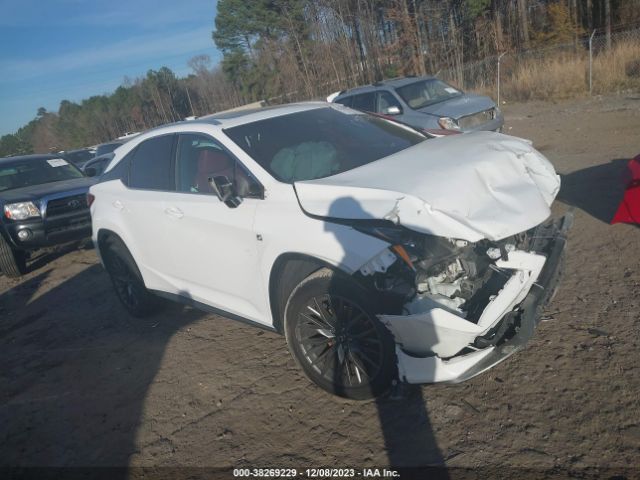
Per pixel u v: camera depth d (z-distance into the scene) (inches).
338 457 115.8
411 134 179.3
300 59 1724.9
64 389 174.1
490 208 117.9
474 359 114.5
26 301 278.7
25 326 241.1
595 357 129.7
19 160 366.0
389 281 114.3
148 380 167.5
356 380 127.6
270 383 149.9
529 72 753.0
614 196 242.8
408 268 110.5
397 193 118.2
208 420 139.6
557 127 486.9
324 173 147.5
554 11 1131.9
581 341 137.3
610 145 362.3
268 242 135.6
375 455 114.0
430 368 114.1
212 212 153.4
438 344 111.1
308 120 170.4
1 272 323.9
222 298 162.4
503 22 1246.9
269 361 161.9
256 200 142.1
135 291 208.2
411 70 1322.6
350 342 125.2
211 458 124.6
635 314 144.2
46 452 141.4
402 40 1296.8
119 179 200.4
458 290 118.0
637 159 204.8
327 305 126.8
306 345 132.9
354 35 1513.3
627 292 156.5
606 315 146.9
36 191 322.3
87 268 317.4
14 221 304.3
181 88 3216.0
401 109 403.2
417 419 121.9
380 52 1395.2
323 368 132.1
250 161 148.8
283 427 130.0
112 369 180.4
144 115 3238.2
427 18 1249.4
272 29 2000.5
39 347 212.8
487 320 110.9
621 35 763.4
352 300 119.0
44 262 354.6
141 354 186.4
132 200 187.5
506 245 120.9
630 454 100.5
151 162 185.9
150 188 183.9
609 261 178.7
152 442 135.7
